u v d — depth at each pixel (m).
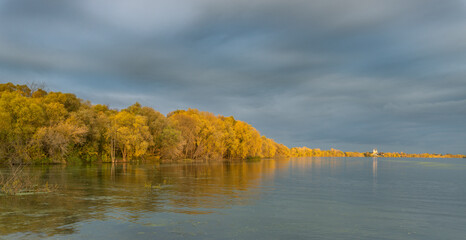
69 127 72.81
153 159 106.00
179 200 25.69
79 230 16.23
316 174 62.91
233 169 71.94
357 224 19.00
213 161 124.00
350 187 39.22
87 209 21.25
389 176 61.53
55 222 17.64
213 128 126.81
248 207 23.47
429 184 44.97
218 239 15.29
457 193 34.28
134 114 107.38
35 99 75.62
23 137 66.50
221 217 19.89
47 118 74.56
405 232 17.48
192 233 16.17
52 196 26.36
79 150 83.06
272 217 20.27
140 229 16.66
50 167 61.69
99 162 85.56
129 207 22.28
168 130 102.56
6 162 63.47
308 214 21.48
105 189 31.30
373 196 31.09
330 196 30.39
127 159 94.50
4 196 26.00
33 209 20.94
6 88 85.12
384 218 20.80
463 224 19.47
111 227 16.91
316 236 16.28
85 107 93.00
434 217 21.39
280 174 59.69
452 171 84.06
